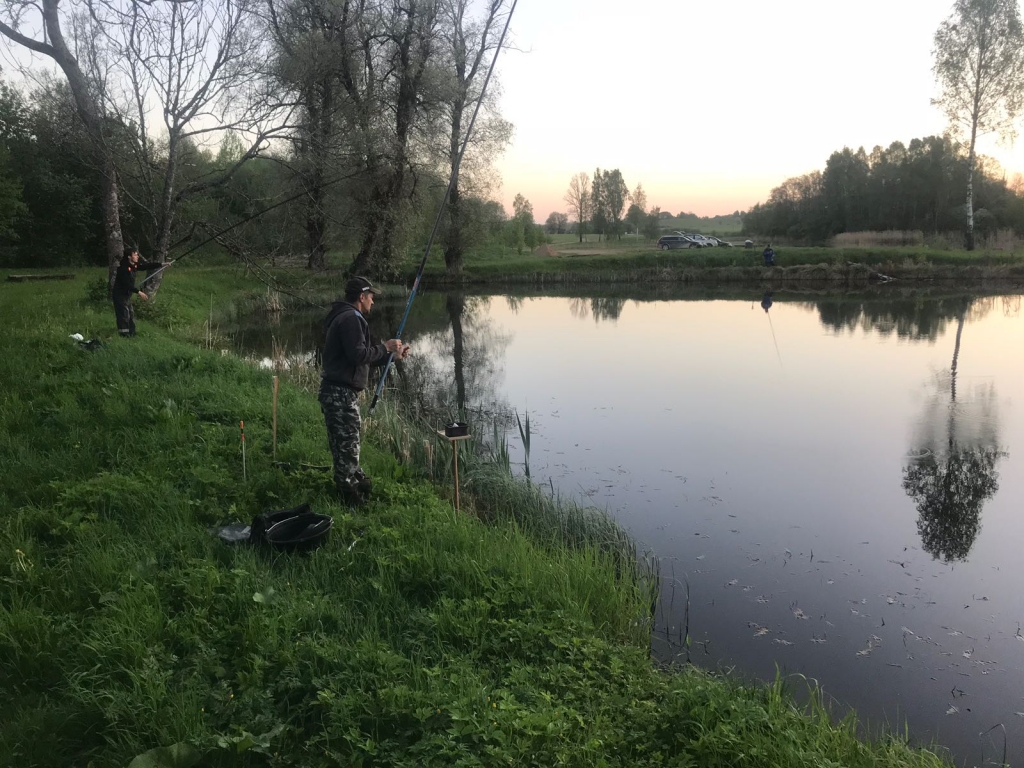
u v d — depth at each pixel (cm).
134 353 1004
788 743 300
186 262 3158
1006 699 418
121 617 346
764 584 558
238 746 265
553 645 371
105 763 264
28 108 3178
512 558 467
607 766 279
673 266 3688
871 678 438
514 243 4922
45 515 455
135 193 2359
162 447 625
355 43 2120
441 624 371
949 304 2572
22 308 1477
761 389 1277
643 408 1144
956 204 4300
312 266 2488
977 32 3319
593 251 5000
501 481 712
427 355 1686
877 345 1720
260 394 866
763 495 754
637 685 348
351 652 334
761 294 3070
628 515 700
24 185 3166
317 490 555
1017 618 509
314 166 1656
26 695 298
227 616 362
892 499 750
